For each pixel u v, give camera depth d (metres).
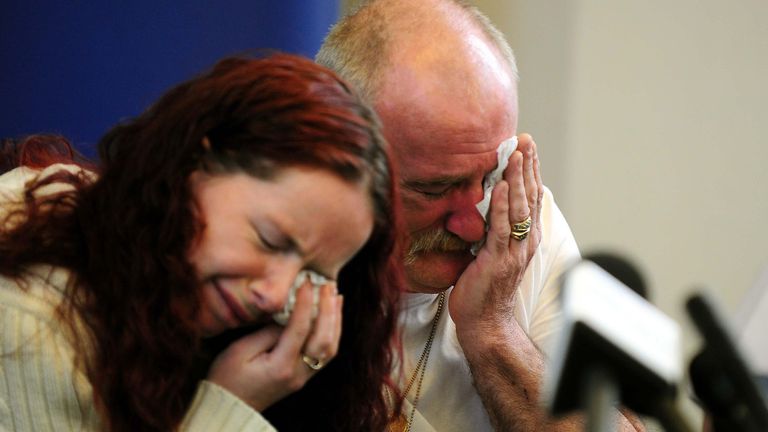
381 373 4.07
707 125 7.97
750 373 2.74
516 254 4.77
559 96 8.05
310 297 3.53
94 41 6.61
